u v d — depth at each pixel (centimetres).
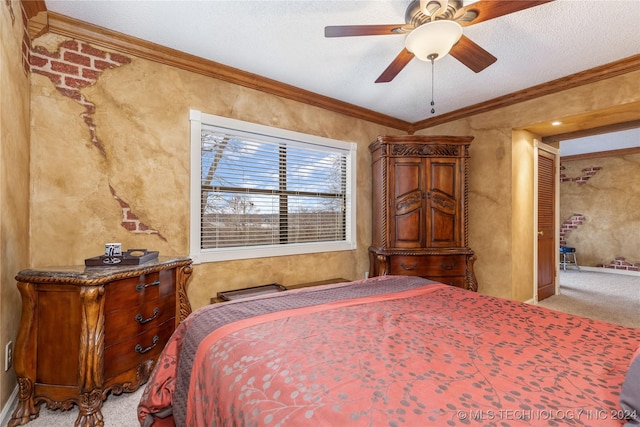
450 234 328
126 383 179
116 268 176
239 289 279
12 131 165
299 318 126
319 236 347
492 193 352
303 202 334
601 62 258
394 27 166
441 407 68
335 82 297
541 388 76
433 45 166
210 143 271
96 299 160
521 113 329
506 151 341
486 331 115
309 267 328
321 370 84
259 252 292
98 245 217
